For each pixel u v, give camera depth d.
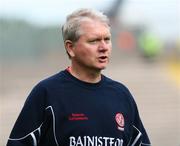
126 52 39.00
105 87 8.27
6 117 32.44
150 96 37.22
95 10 8.14
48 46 34.88
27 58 34.88
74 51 8.11
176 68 40.28
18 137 8.05
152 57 39.78
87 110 8.02
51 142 7.97
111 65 39.41
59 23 34.16
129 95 8.47
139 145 8.61
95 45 7.98
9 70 35.03
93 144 7.94
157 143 31.45
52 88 8.08
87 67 8.06
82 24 7.99
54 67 35.66
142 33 37.66
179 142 31.89
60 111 7.96
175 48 40.00
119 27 36.50
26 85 35.31
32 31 33.91
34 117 8.02
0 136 30.45
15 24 33.09
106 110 8.09
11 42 33.91
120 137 8.13
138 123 8.60
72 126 7.92
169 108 35.66
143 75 39.53
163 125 33.56
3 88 34.84
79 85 8.12
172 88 38.12
